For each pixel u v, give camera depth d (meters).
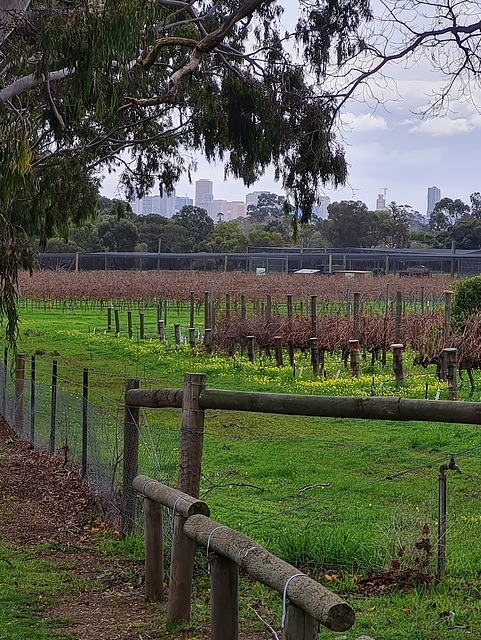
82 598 5.00
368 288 41.09
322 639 4.29
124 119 17.00
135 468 6.15
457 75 11.21
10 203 12.10
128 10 9.19
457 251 69.88
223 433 11.02
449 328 16.08
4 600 4.88
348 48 13.72
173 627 4.45
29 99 12.03
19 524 6.64
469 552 5.71
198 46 10.44
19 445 10.09
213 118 15.92
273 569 3.13
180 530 4.48
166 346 23.55
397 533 5.45
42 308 44.38
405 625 4.50
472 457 9.34
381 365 19.30
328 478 8.34
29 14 10.07
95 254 69.00
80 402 9.14
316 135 14.23
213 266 77.25
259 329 20.58
